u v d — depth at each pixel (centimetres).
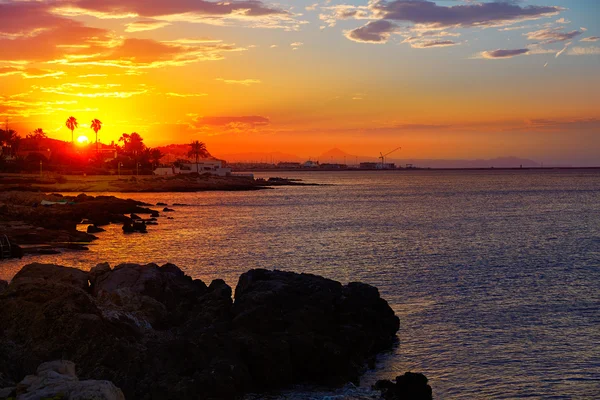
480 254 5450
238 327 2373
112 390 1295
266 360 2117
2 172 18075
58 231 6500
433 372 2338
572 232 7450
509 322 2997
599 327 2902
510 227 8144
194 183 19575
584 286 3872
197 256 5431
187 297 2870
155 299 2681
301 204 13550
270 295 2633
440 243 6341
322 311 2575
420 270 4531
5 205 8688
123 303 2552
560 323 2975
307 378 2217
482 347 2614
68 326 1988
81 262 5075
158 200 14512
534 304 3372
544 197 16225
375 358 2497
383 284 3966
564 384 2197
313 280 2975
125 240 6700
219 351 2088
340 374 2216
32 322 2019
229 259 5225
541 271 4475
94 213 8888
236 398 1975
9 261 5034
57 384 1338
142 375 1906
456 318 3077
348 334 2458
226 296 2939
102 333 2009
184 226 8394
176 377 1897
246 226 8388
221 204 13375
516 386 2181
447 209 11875
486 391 2142
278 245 6234
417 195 17712
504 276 4253
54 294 2148
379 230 7806
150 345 2147
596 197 16012
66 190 15475
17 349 1934
